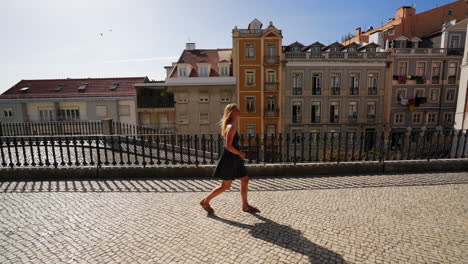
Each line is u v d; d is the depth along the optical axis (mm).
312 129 27734
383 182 4949
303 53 26719
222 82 27547
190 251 2596
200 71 28234
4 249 2643
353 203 3877
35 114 27516
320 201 3979
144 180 5262
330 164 5570
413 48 26828
